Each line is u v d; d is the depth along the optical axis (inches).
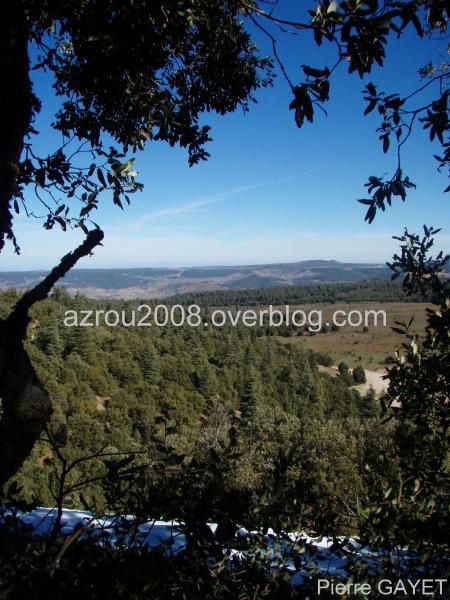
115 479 67.9
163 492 70.3
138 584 60.9
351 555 79.3
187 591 64.9
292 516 78.9
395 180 77.1
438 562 80.4
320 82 68.0
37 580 55.6
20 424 63.1
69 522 104.5
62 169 107.8
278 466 79.7
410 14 60.0
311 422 709.9
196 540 66.8
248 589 69.6
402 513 84.2
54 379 1103.6
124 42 97.4
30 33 97.3
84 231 109.2
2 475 62.7
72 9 92.4
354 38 63.1
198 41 118.5
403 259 107.3
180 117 126.1
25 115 67.2
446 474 94.9
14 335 65.9
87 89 110.7
